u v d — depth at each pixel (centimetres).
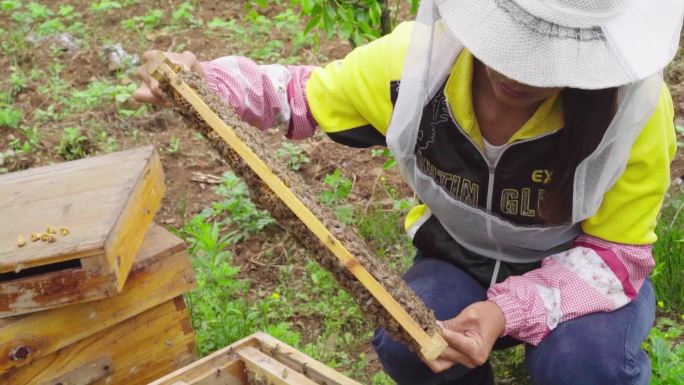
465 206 230
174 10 690
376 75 230
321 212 184
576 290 224
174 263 244
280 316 337
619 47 172
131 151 261
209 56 607
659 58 174
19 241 209
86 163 258
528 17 171
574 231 236
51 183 246
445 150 225
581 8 169
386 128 238
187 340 255
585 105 196
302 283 361
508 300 222
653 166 212
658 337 286
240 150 182
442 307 242
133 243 228
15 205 232
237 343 231
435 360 201
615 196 218
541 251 242
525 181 221
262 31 642
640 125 195
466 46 177
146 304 239
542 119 207
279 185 178
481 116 216
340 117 243
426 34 204
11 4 688
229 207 411
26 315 217
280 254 384
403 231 392
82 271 208
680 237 343
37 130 502
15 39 626
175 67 200
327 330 327
